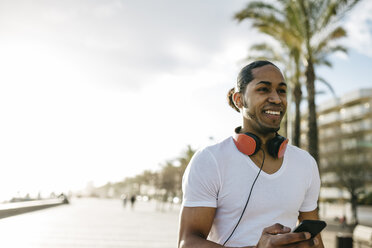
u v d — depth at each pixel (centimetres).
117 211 2950
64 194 3869
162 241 1053
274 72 122
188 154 3912
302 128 3825
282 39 1062
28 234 1034
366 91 4088
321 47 966
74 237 1028
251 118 123
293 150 135
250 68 125
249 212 113
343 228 2297
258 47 1306
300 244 82
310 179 134
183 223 110
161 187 4819
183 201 115
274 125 119
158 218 2295
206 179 113
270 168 122
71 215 2048
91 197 9569
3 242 857
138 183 9606
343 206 3369
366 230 751
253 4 985
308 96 909
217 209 117
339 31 920
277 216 115
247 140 118
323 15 926
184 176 121
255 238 111
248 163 118
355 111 4138
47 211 2281
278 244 80
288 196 119
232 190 114
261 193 115
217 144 123
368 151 2908
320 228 82
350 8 852
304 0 932
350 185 2797
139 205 5156
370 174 2900
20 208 1752
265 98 118
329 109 4675
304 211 136
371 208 3019
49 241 916
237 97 132
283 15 1022
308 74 920
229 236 113
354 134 3177
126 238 1077
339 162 2888
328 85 1320
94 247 860
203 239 101
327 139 3856
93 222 1639
